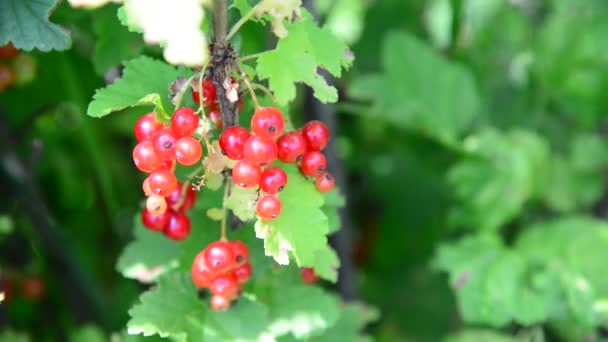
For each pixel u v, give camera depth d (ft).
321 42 1.34
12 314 1.90
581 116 2.30
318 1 2.52
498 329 2.10
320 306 1.46
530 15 2.62
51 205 2.05
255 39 1.65
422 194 2.40
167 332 1.37
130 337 1.51
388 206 2.43
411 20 2.59
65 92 1.72
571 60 2.29
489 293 1.80
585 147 2.18
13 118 1.78
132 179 2.07
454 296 2.31
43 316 1.93
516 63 2.46
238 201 1.34
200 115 1.37
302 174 1.37
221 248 1.34
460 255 1.87
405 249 2.39
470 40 2.48
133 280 1.97
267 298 1.46
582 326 1.79
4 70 1.64
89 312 1.88
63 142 1.96
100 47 1.50
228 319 1.40
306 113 1.77
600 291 1.82
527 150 2.10
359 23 2.62
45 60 1.65
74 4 1.24
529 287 1.83
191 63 1.20
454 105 2.17
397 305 2.33
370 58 2.52
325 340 1.65
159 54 1.56
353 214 2.47
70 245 1.90
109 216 2.08
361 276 2.38
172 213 1.41
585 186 2.17
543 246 1.91
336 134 1.93
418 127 2.09
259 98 1.40
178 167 1.42
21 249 1.90
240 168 1.28
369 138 2.46
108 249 2.13
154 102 1.28
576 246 1.89
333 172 1.82
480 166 2.03
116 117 1.95
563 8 2.32
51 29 1.41
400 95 2.10
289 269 1.47
